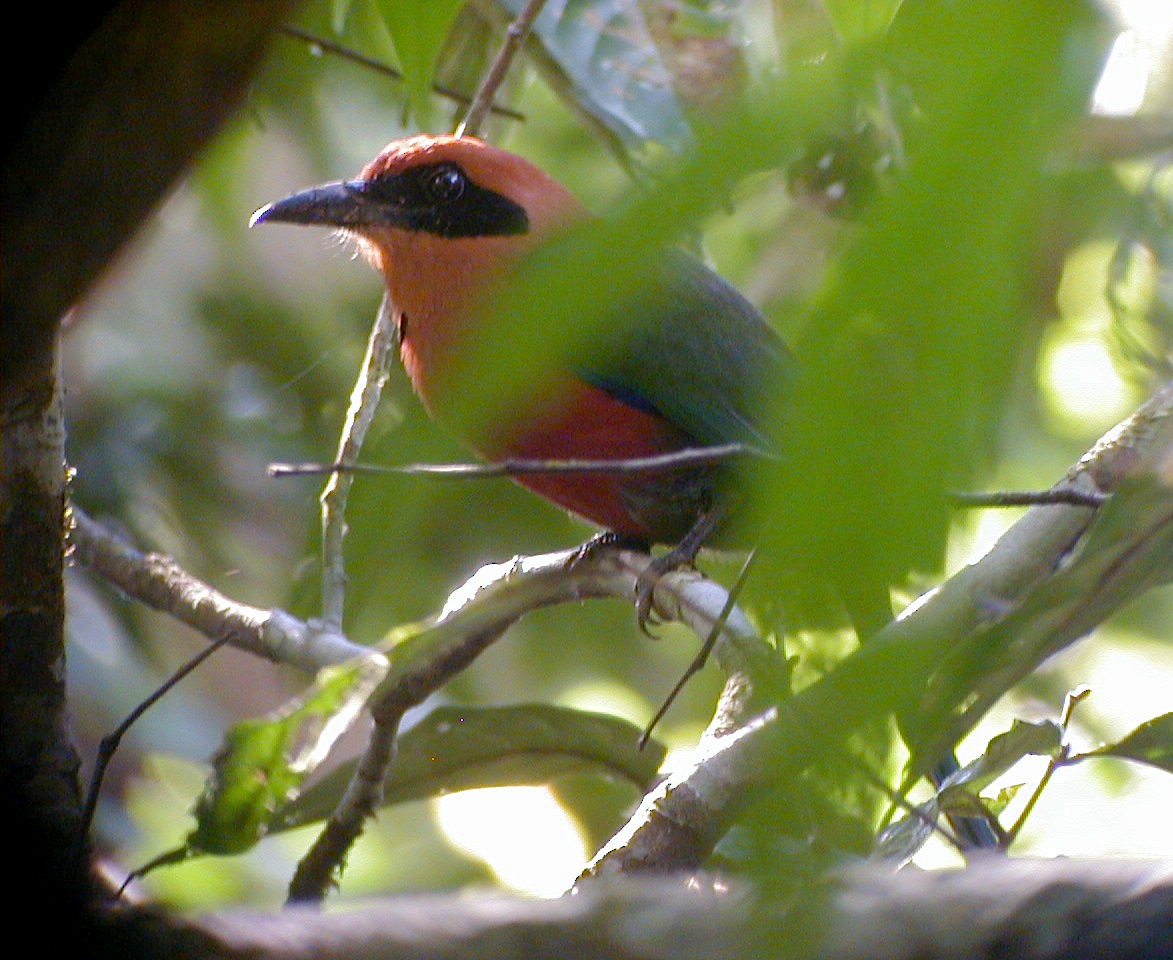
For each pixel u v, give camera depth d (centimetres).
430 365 1024
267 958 389
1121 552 461
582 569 867
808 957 370
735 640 755
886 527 332
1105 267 1091
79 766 686
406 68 680
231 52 338
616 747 857
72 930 421
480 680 1430
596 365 974
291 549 1319
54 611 673
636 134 948
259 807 697
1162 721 675
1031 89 298
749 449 497
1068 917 364
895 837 688
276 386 1335
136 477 1310
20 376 408
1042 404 1191
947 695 475
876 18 719
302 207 1077
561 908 383
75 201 349
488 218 1047
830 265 334
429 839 1391
